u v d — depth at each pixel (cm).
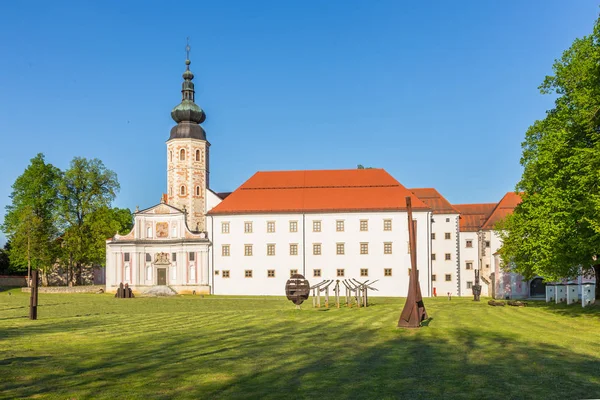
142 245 8544
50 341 2373
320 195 8375
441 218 8812
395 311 4044
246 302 5834
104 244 8888
